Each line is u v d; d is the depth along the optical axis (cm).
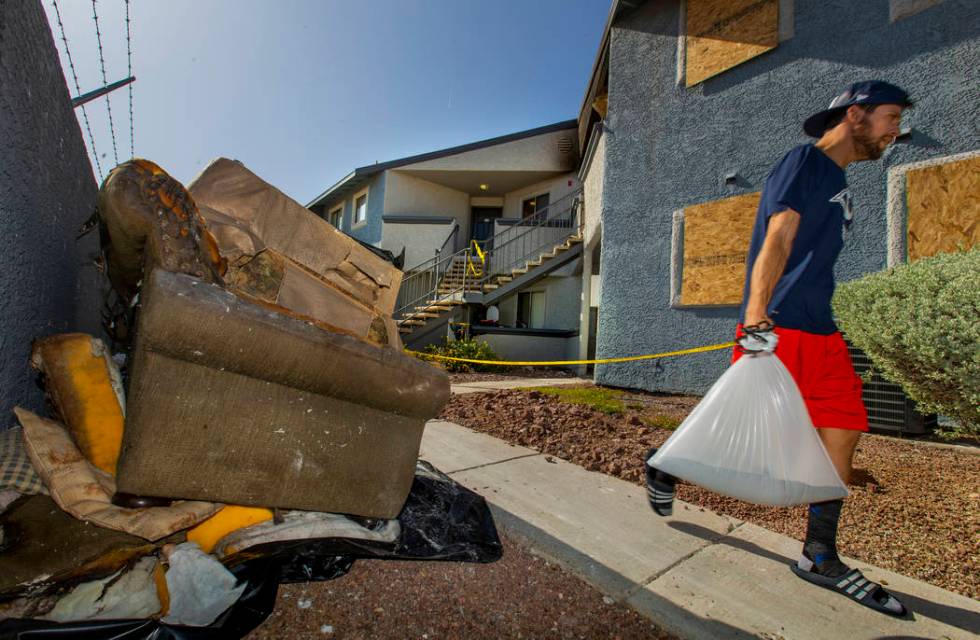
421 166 1504
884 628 165
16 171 173
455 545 206
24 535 132
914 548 218
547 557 212
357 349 161
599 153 937
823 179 183
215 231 161
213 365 138
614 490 291
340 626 165
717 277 627
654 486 199
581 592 191
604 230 786
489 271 1358
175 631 137
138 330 137
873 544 223
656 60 733
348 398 166
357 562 201
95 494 142
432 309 1205
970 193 438
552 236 1343
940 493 277
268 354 143
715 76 654
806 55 567
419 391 180
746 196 607
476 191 1711
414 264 1488
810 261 183
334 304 179
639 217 735
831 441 185
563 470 325
